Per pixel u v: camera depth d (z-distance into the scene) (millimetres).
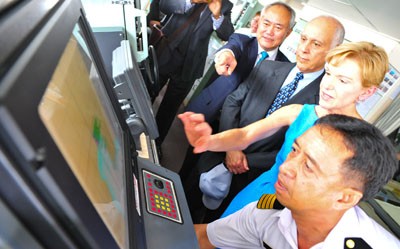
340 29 1056
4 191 198
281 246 865
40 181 198
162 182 829
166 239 667
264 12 1366
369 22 988
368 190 629
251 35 1531
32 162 186
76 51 467
